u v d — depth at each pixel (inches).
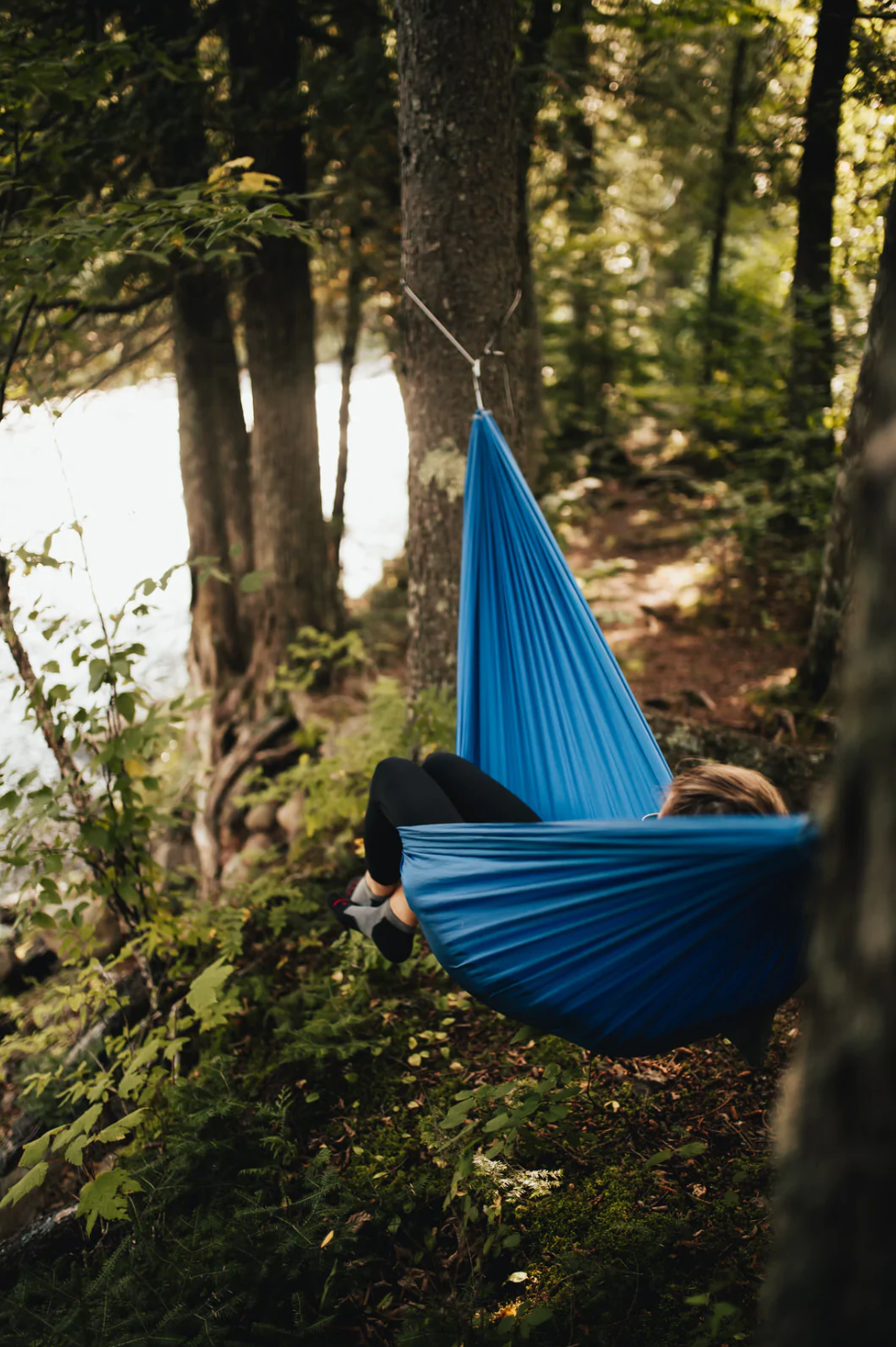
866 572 31.0
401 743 169.0
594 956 62.6
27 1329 80.4
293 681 254.7
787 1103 35.6
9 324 136.1
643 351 456.1
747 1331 68.9
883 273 136.3
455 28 130.3
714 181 326.3
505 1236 81.0
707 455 334.6
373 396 743.7
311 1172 91.7
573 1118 95.3
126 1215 88.9
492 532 100.8
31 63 125.1
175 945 136.2
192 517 263.3
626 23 230.1
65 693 117.2
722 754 156.9
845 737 31.8
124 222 119.6
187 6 201.5
